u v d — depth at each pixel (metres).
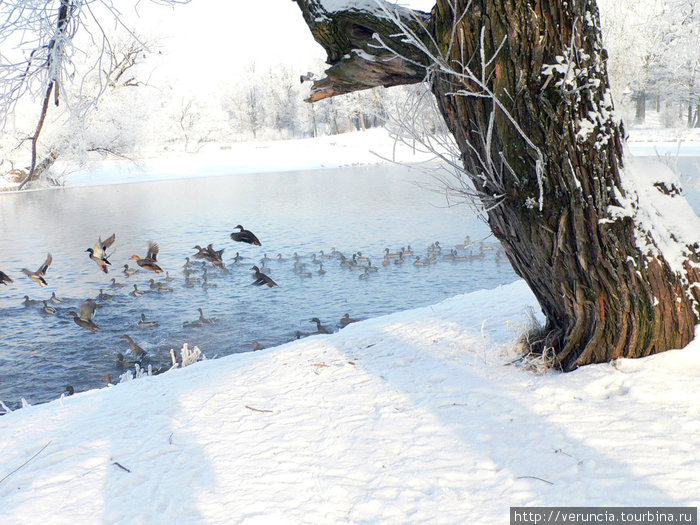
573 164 4.96
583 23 4.88
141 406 6.56
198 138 101.50
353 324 10.13
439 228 29.97
